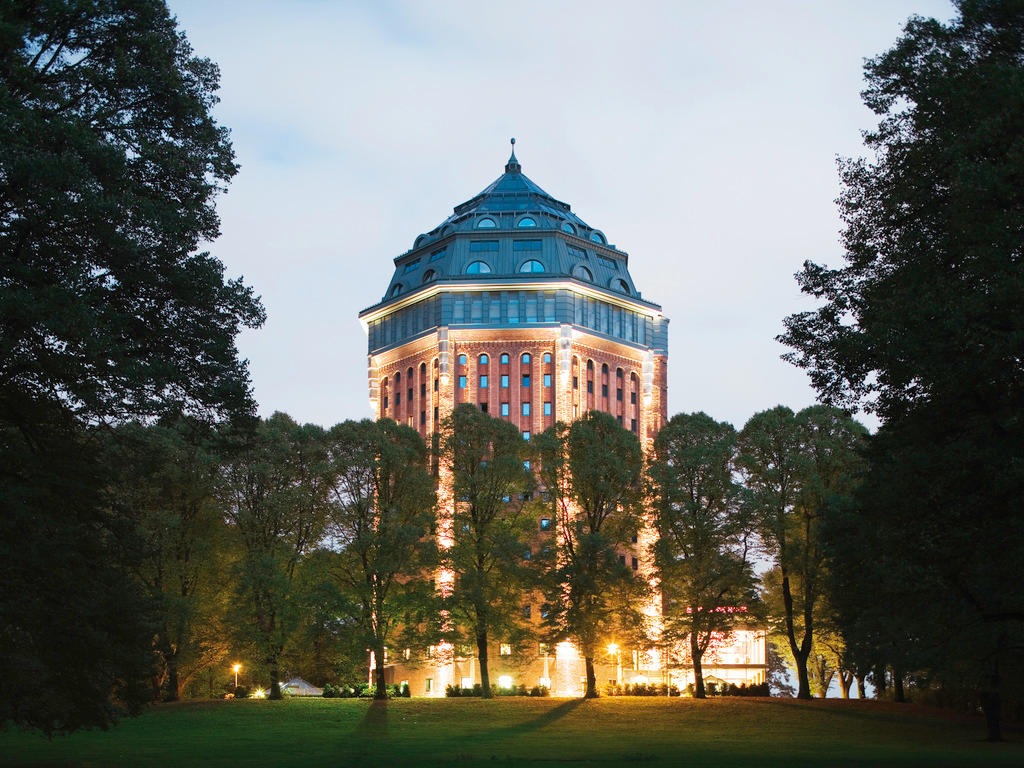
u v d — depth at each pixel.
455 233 136.00
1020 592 34.59
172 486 73.88
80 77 33.84
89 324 28.92
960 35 33.50
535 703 74.12
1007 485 28.70
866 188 36.28
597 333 132.38
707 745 53.34
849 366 33.38
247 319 37.19
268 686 94.44
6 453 31.86
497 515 88.12
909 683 86.12
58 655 35.41
